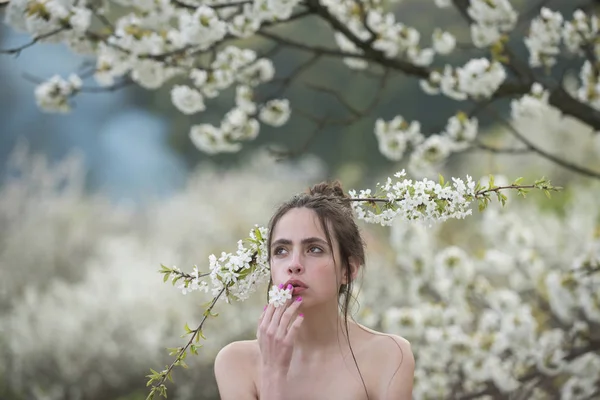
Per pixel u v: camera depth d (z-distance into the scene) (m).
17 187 12.76
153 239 12.70
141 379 9.17
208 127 5.82
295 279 3.22
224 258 3.34
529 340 5.64
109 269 10.73
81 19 4.76
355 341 3.41
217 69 5.54
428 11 24.25
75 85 5.49
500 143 14.60
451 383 6.20
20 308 9.77
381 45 5.48
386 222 3.33
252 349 3.48
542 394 5.96
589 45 5.27
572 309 5.55
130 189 23.47
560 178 13.04
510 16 5.12
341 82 25.41
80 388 9.12
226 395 3.40
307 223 3.27
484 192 3.27
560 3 17.72
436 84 5.44
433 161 5.73
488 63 5.09
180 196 15.70
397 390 3.29
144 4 4.98
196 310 9.44
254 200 14.33
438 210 3.24
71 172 13.84
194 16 4.89
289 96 25.38
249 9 5.13
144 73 5.23
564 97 5.17
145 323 9.35
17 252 11.48
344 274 3.38
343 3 5.63
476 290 6.22
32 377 9.16
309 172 18.61
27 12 4.71
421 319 6.13
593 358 5.57
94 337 9.23
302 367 3.37
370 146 24.31
